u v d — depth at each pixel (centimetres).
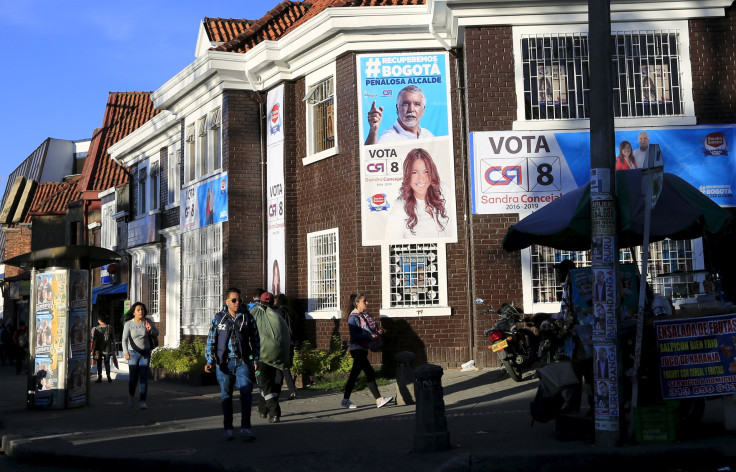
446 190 1642
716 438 813
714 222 854
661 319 842
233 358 973
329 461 817
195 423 1151
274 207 1928
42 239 3912
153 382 1942
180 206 2320
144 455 889
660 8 1542
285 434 1006
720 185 1516
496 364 1502
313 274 1823
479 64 1541
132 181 2942
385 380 1538
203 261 2125
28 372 1416
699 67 1545
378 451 857
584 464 766
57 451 952
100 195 3369
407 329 1625
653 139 1521
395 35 1675
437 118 1658
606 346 798
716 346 829
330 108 1811
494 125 1529
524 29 1548
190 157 2283
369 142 1670
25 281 4350
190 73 2098
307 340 1811
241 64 1980
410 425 1034
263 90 2000
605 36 823
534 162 1519
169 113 2427
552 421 977
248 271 1972
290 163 1892
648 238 812
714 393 822
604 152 815
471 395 1265
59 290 1405
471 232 1543
